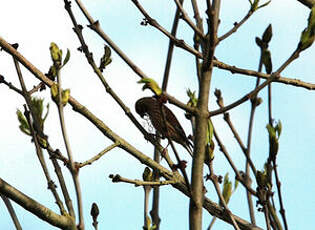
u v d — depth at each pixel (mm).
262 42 8883
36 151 7848
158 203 9148
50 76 9469
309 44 7750
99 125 9922
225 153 8156
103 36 9375
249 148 8695
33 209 7512
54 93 6828
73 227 7453
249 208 9031
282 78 9219
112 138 9828
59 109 6793
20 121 8547
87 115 9922
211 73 7645
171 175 9859
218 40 8320
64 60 6816
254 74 9086
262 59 8984
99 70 10109
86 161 8758
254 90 7625
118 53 9258
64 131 6867
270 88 7746
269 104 7680
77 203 7125
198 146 7426
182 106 7492
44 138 8422
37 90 9453
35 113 8453
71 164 6977
